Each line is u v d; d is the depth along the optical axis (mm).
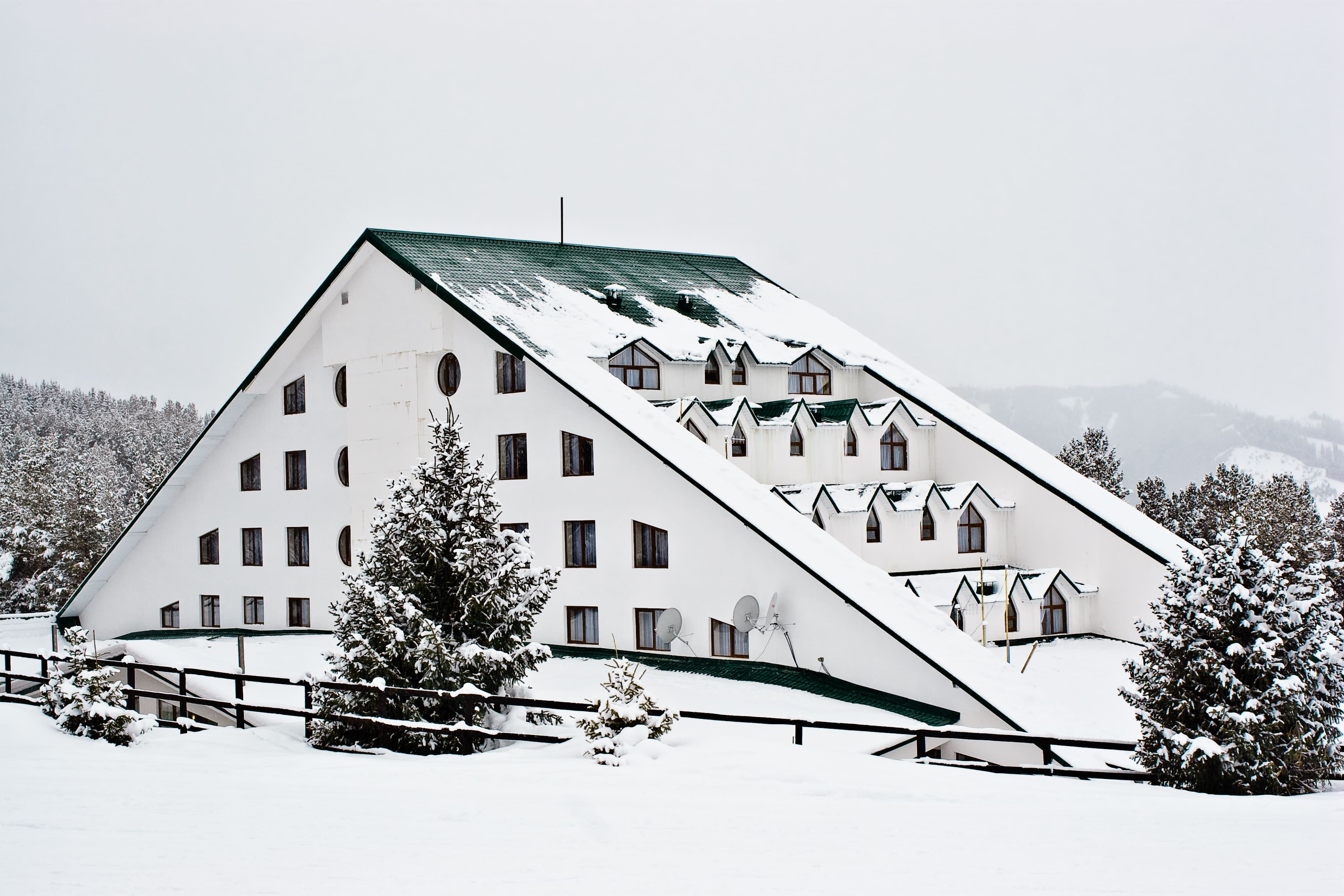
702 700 24500
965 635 24375
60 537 70938
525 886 8789
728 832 10664
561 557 31000
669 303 38125
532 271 36781
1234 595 15922
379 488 35188
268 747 17031
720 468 28234
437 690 16906
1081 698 25328
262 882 8742
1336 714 16078
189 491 42812
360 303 36031
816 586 25453
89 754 15422
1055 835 10906
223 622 41594
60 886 8570
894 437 36875
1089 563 32969
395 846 9867
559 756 14805
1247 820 11914
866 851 10133
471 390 33000
